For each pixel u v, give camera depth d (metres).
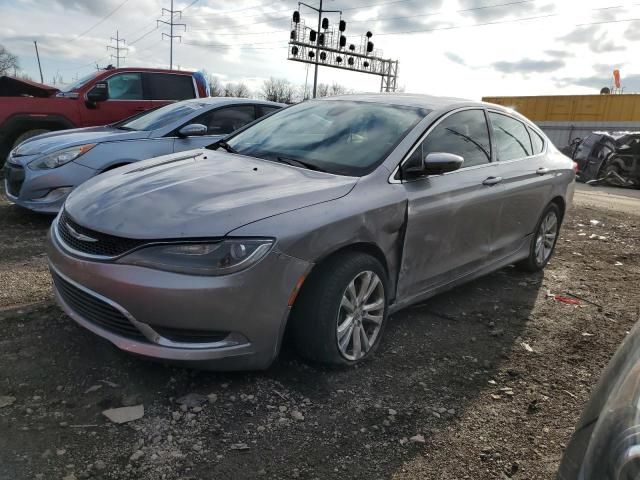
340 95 4.86
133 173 3.65
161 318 2.75
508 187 4.67
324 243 3.03
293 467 2.47
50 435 2.53
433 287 4.07
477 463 2.61
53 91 11.17
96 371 3.08
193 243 2.77
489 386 3.32
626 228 8.91
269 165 3.73
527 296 5.01
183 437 2.60
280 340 2.98
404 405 3.03
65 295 3.19
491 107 4.92
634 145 17.09
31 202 6.01
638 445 1.35
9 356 3.17
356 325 3.35
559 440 2.83
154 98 9.66
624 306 4.94
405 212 3.57
